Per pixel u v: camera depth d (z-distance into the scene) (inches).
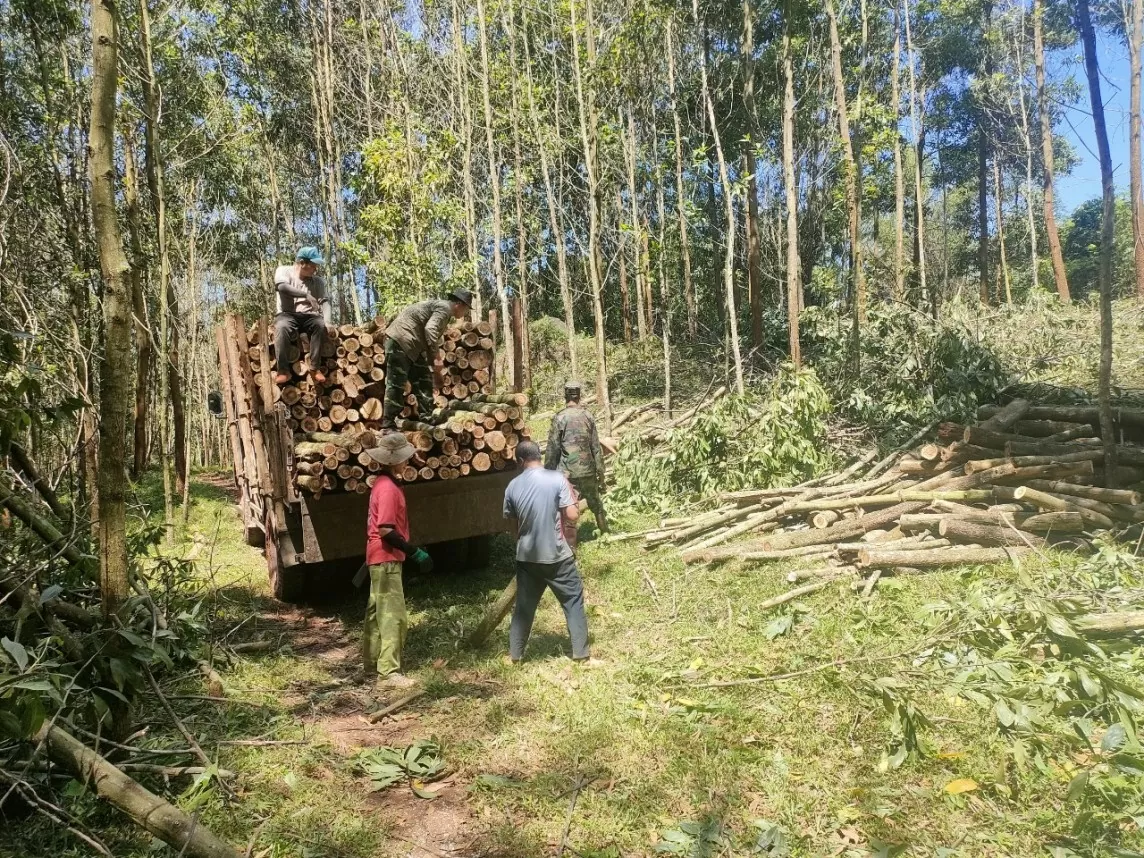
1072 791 126.0
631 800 139.6
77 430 230.4
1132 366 415.8
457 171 683.4
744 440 362.9
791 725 160.4
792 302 446.3
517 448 206.8
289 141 901.2
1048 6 830.5
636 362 802.2
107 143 139.3
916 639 191.3
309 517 247.6
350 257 610.5
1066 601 185.3
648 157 742.5
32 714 113.8
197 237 707.4
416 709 183.2
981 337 430.3
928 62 971.3
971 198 1307.8
